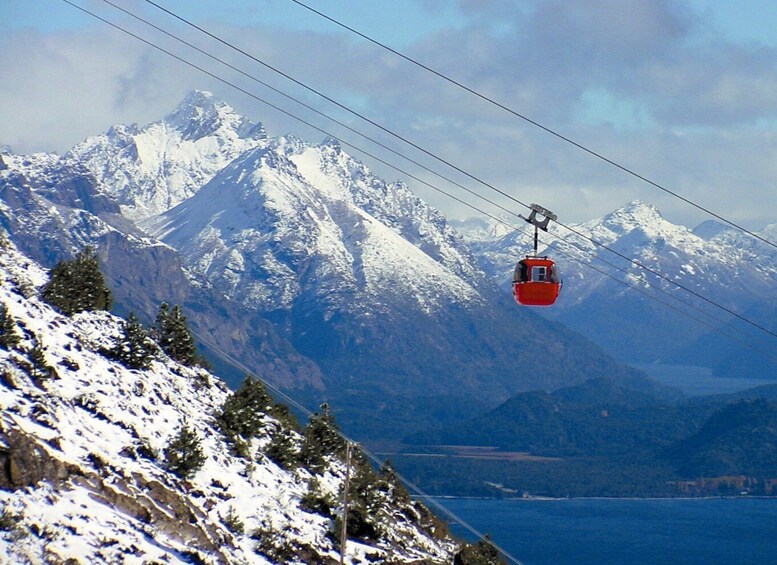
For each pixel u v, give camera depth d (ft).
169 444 350.64
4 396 306.76
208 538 303.07
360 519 378.53
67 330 394.32
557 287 352.08
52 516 265.95
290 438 424.46
